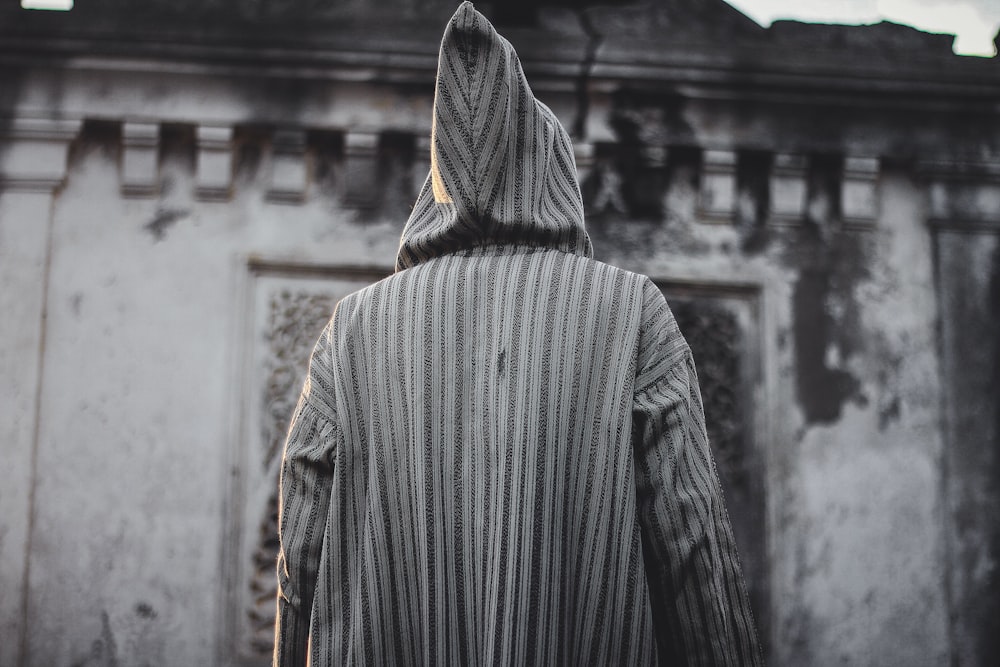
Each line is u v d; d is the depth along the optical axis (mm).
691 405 1461
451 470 1403
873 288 5980
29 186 5652
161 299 5629
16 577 5309
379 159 5840
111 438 5473
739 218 5965
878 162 6031
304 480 1494
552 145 1588
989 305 6020
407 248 1574
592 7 6246
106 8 5656
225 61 5723
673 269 5863
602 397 1420
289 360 5645
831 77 5934
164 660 5301
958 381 5926
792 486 5738
